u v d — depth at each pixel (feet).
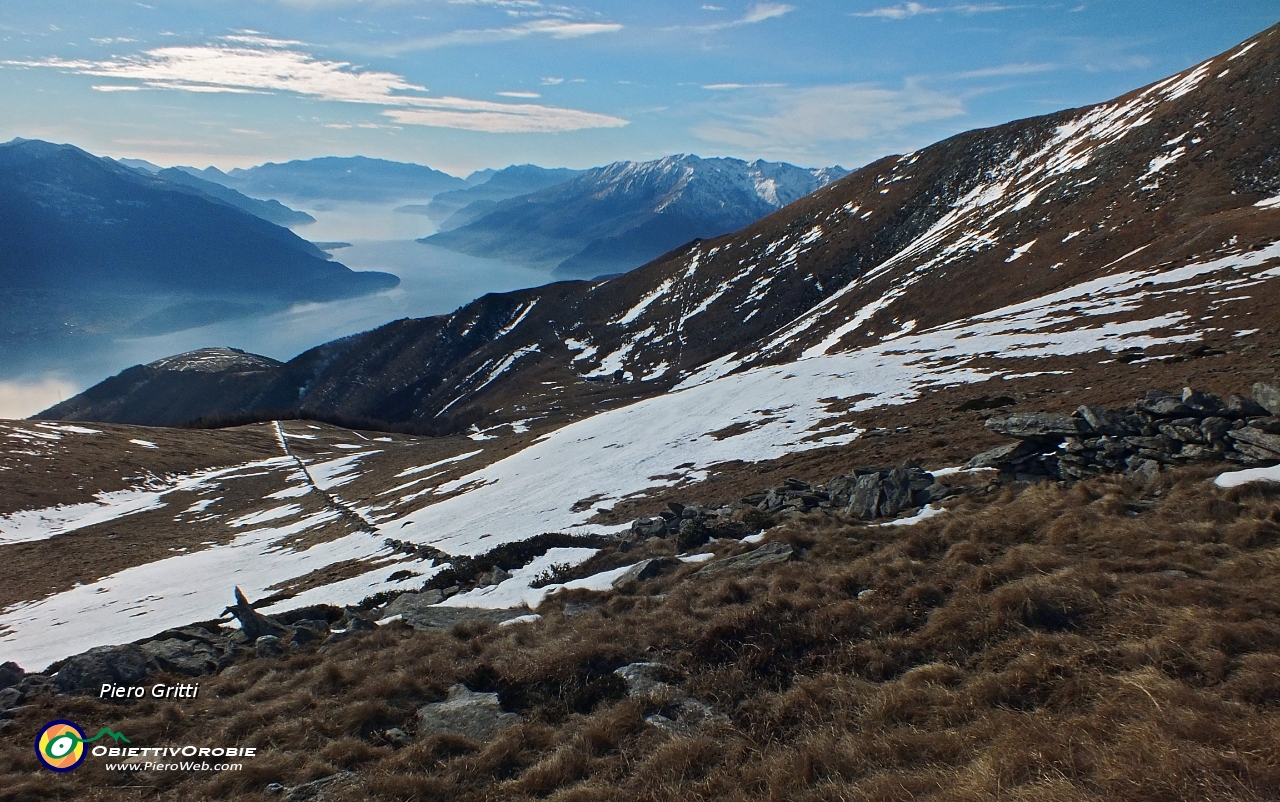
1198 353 118.93
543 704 39.50
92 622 129.70
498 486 163.12
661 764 30.55
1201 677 27.91
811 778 27.45
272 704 44.52
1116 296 197.06
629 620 48.52
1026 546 45.70
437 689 43.75
